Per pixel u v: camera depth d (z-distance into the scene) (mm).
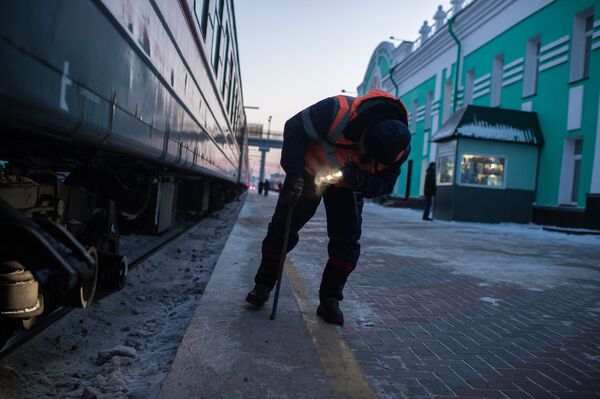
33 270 1438
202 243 7266
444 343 2719
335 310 2867
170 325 3086
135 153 2932
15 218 1396
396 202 25078
